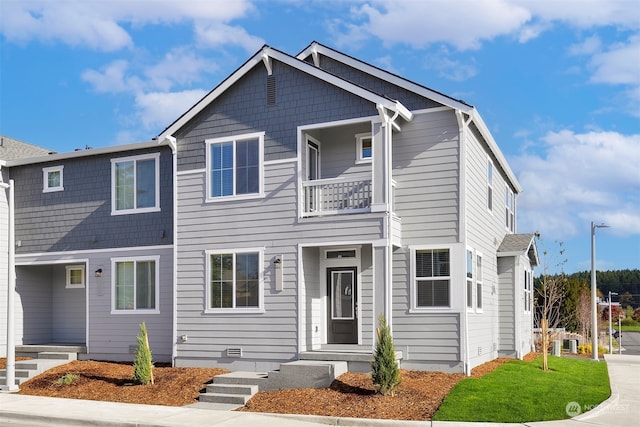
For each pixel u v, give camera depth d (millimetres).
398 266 16984
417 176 17031
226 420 12672
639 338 61062
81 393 15953
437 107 17000
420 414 12336
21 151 25078
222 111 18328
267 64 17672
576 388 15633
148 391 15641
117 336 20484
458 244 16453
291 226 17078
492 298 20797
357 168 17812
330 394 13906
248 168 17844
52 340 23281
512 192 26891
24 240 22500
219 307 17797
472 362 17078
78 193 21844
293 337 16703
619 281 97875
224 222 17953
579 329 46844
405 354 16641
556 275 37312
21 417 13688
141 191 20812
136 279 20484
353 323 17406
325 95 17109
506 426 11500
